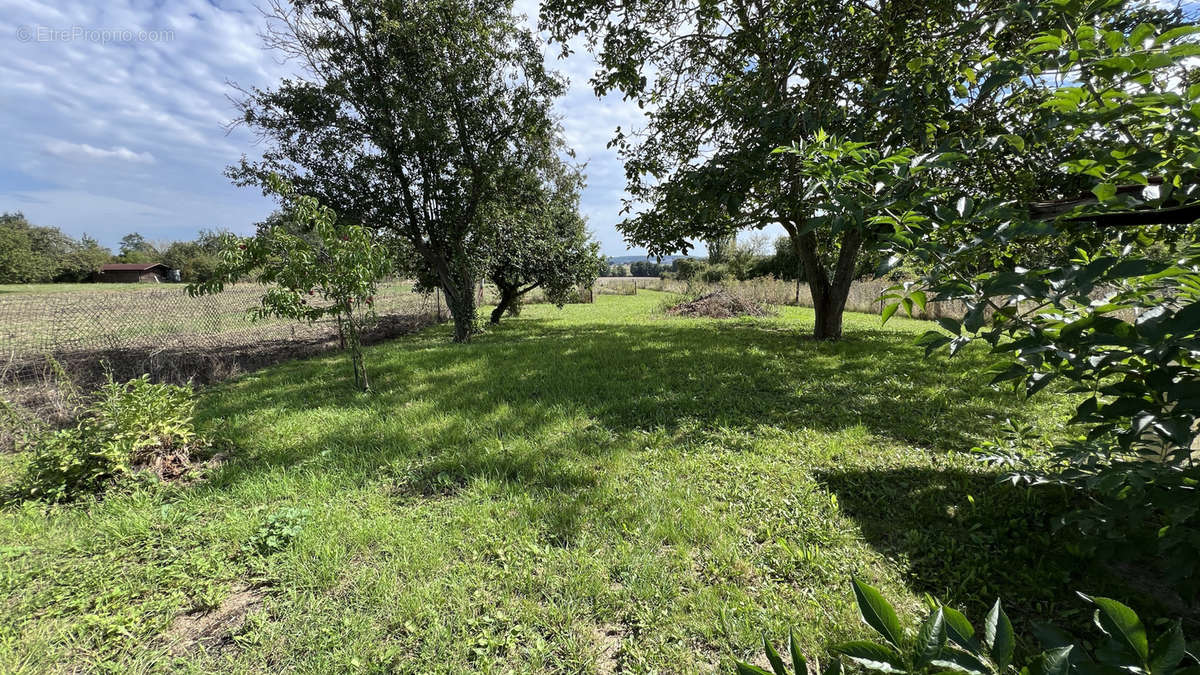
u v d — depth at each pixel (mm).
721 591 2254
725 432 4207
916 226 1677
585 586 2299
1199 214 1391
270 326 12828
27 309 11188
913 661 759
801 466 3525
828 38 5684
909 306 1564
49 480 3418
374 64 10000
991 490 3012
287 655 1989
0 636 2066
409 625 2084
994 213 1438
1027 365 1490
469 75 10070
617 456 3752
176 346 9547
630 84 8180
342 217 9883
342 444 4227
